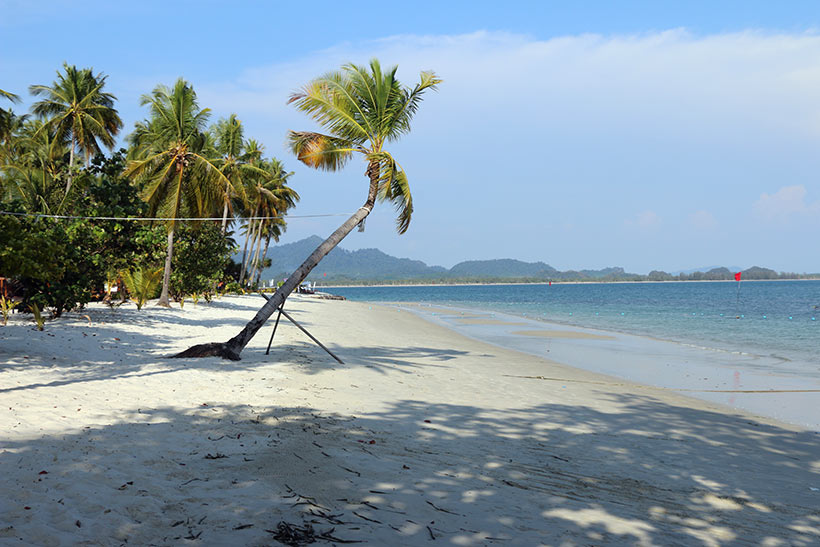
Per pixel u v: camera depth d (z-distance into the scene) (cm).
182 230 2838
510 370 1475
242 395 899
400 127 1537
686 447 771
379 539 398
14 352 1121
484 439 741
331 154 1536
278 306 1366
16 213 1392
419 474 561
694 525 481
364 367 1327
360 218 1409
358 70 1455
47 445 562
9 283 1834
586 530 449
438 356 1700
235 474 516
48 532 369
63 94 3597
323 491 487
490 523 448
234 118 4450
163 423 690
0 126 3048
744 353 1984
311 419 765
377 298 11175
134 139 4247
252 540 381
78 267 1805
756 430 902
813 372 1552
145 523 398
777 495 586
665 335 2667
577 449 725
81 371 1010
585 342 2341
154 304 2692
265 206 5534
